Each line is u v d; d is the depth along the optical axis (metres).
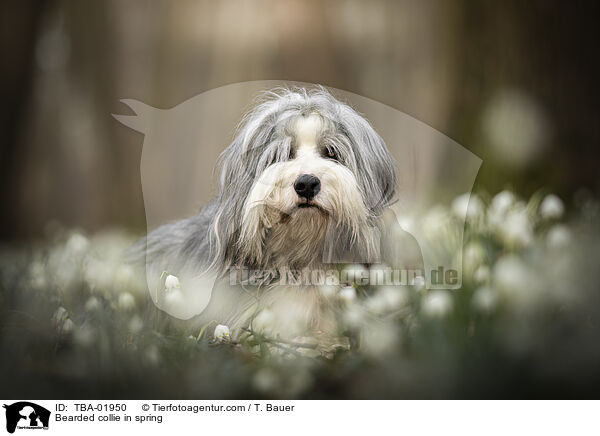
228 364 4.56
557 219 7.43
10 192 17.25
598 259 5.69
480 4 11.16
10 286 7.49
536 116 10.69
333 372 4.54
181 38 14.94
